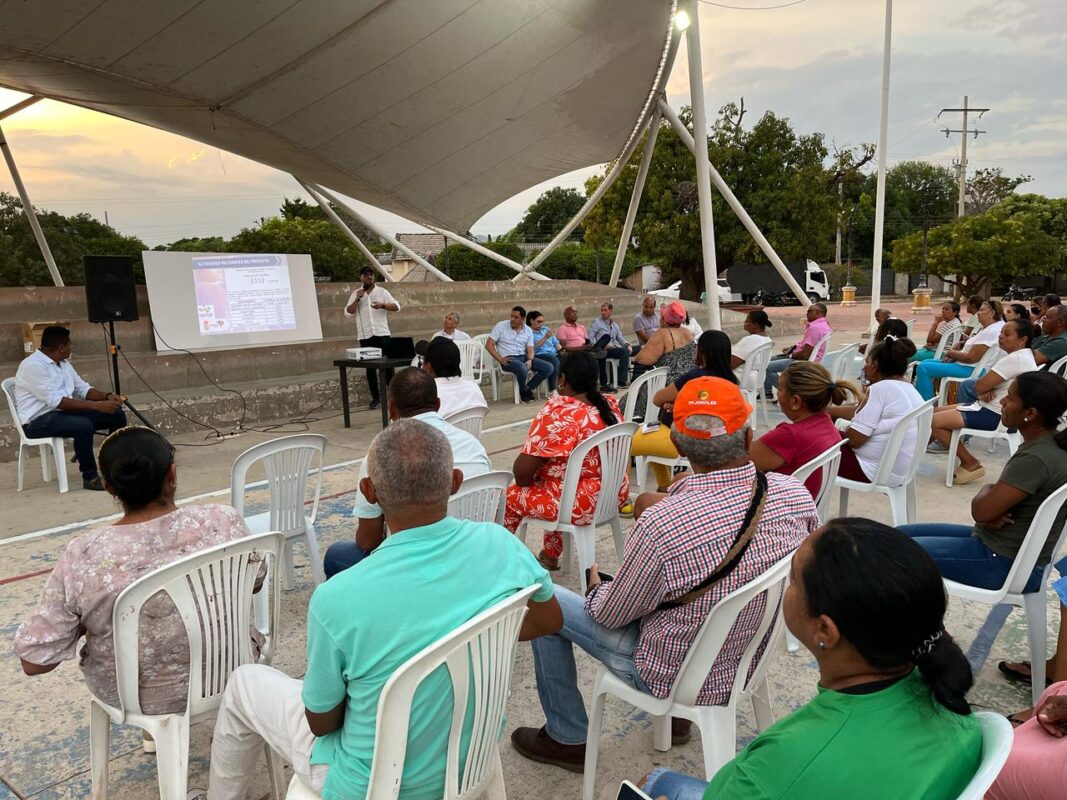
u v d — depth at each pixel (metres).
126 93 10.77
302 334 10.39
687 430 1.93
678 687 1.95
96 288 6.84
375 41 9.41
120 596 1.80
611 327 11.31
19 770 2.46
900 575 1.00
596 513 3.50
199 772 2.40
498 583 1.56
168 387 8.95
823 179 26.11
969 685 1.02
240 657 2.05
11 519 5.16
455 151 13.15
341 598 1.43
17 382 5.75
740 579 1.87
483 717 1.56
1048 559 2.58
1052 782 1.61
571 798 2.26
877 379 4.11
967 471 5.48
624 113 13.81
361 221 17.45
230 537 2.05
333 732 1.55
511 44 10.07
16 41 8.66
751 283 36.56
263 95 10.55
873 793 1.00
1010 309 6.99
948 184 57.66
